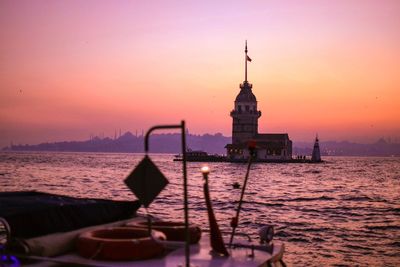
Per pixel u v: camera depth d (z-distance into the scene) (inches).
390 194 2669.8
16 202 307.6
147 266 267.0
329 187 3248.0
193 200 2043.6
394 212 1729.8
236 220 323.3
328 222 1409.9
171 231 315.0
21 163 6904.5
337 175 5196.9
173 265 271.0
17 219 279.7
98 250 271.1
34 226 286.2
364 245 1015.6
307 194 2600.9
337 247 989.2
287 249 956.6
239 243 326.0
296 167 7381.9
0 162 7101.4
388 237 1126.4
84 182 3193.9
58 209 301.9
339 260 868.0
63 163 7480.3
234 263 283.4
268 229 330.3
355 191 2881.4
